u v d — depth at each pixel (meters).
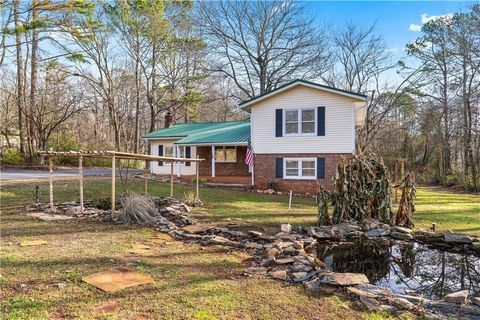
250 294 4.61
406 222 9.98
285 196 16.31
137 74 31.56
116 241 7.09
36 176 19.42
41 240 6.92
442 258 7.66
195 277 5.17
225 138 20.75
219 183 19.36
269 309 4.16
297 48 32.84
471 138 26.98
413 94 31.08
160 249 6.70
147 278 5.00
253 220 9.95
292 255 6.50
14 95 29.98
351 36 32.69
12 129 30.98
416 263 7.29
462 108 28.12
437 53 28.66
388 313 4.19
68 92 32.38
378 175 10.03
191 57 32.94
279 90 17.67
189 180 20.47
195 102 33.88
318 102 17.28
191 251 6.68
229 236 8.07
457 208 14.03
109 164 33.38
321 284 5.00
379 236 8.98
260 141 18.45
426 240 8.81
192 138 22.09
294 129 17.83
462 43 26.17
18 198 11.84
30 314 3.73
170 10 30.48
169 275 5.20
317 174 17.34
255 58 34.19
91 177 19.45
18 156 27.41
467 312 4.41
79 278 4.86
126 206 9.14
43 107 30.31
